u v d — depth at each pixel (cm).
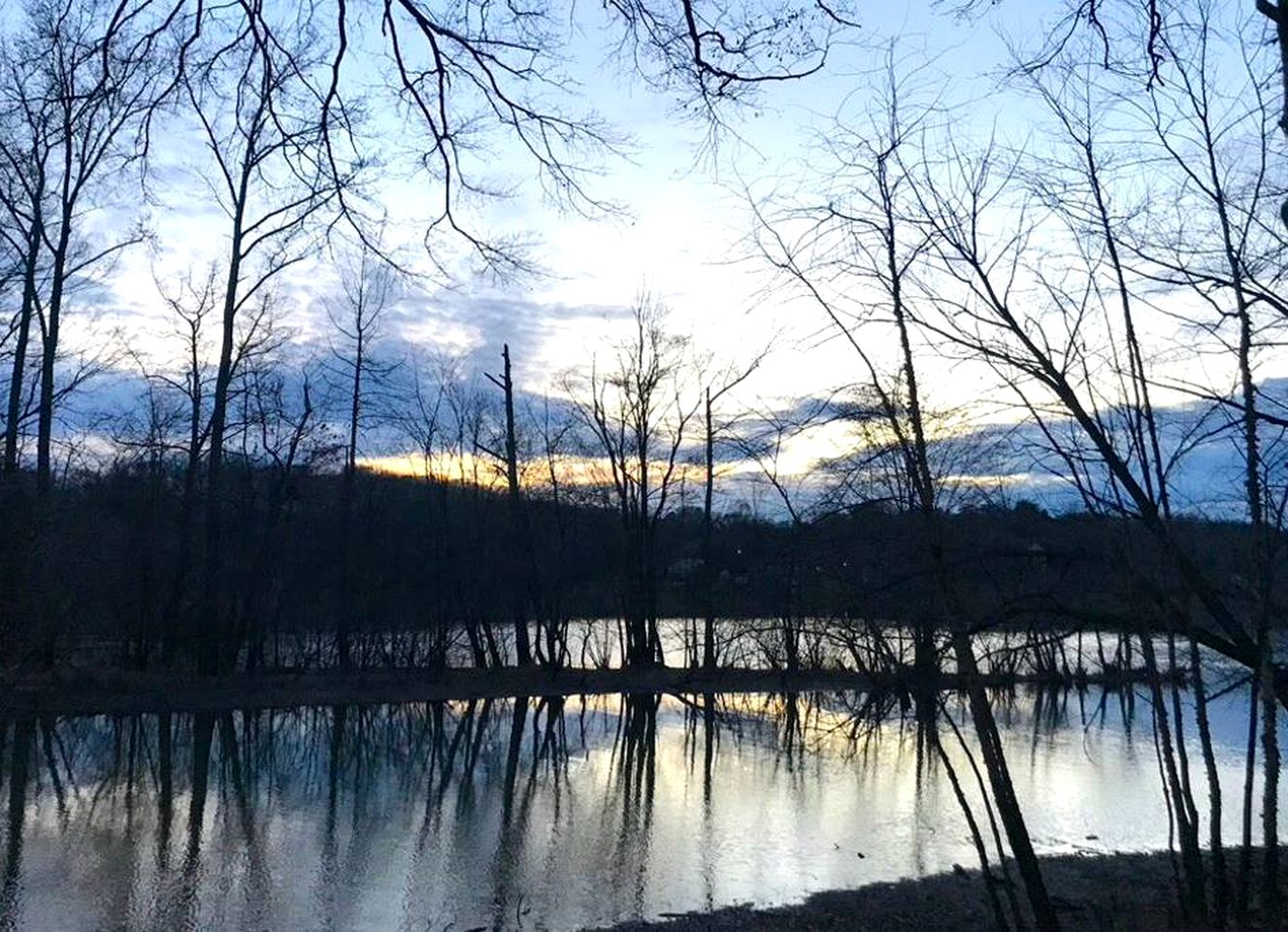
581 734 3016
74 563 3253
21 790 2125
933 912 1392
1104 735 2727
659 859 1678
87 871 1569
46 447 3103
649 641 4516
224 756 2592
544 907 1443
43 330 3103
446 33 650
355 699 3597
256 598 3784
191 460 3641
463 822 1920
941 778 2262
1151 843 1781
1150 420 1030
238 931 1332
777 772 2338
